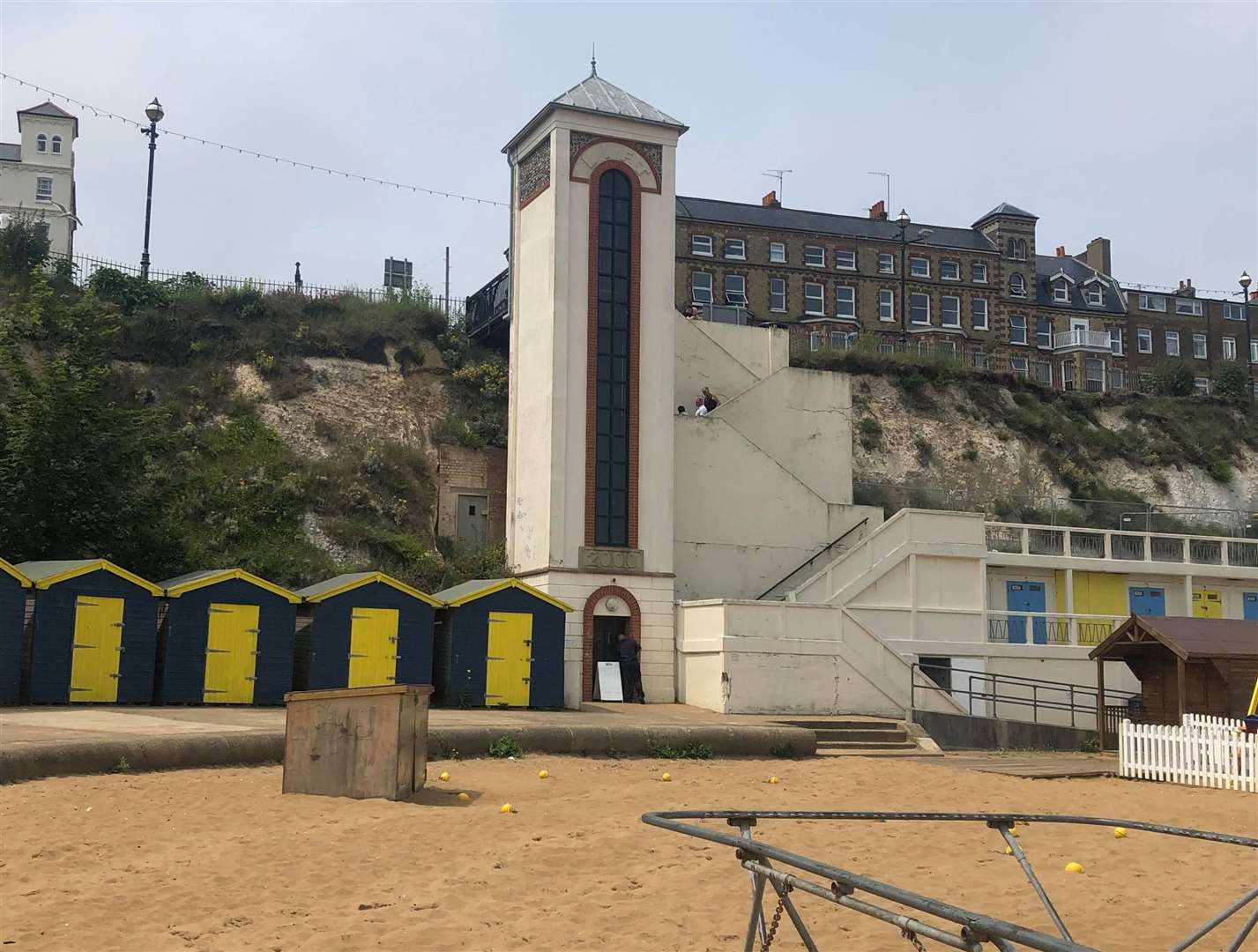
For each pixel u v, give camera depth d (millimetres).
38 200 74000
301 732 16172
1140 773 24062
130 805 14695
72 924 9789
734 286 67875
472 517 41062
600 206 36188
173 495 32219
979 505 53344
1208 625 28328
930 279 72312
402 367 44188
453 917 10445
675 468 37781
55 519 28859
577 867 12469
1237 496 62812
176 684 25203
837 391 43594
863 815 7242
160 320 42312
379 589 27625
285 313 44656
